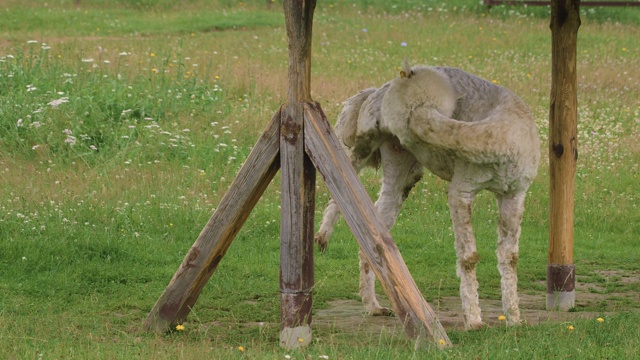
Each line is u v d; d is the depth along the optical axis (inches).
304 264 556.7
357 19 2185.0
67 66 1373.0
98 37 1955.0
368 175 1075.3
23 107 1168.2
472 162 597.9
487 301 717.9
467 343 550.0
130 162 1057.5
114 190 967.0
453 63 1728.6
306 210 557.3
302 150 550.9
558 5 677.9
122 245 818.2
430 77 612.4
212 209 947.3
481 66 1702.8
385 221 677.3
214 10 2338.8
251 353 514.9
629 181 1125.7
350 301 714.8
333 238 904.3
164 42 1859.0
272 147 565.0
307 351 522.6
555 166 689.6
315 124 546.9
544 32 2066.9
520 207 622.5
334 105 1332.4
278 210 968.9
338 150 551.2
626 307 692.7
